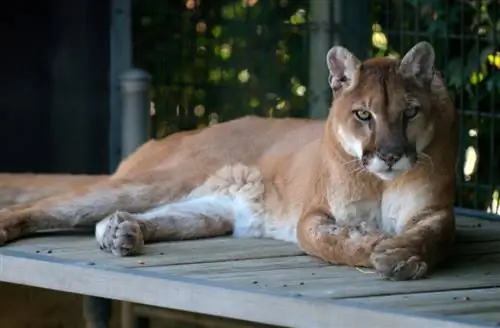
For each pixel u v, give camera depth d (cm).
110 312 898
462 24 1198
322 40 1325
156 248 866
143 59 1443
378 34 1291
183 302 757
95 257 831
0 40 1215
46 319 1009
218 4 1443
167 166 948
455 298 718
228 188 933
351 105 807
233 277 772
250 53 1442
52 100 1241
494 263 822
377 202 835
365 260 790
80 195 909
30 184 977
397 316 676
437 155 820
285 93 1425
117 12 1270
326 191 848
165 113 1441
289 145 941
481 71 1200
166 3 1441
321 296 718
